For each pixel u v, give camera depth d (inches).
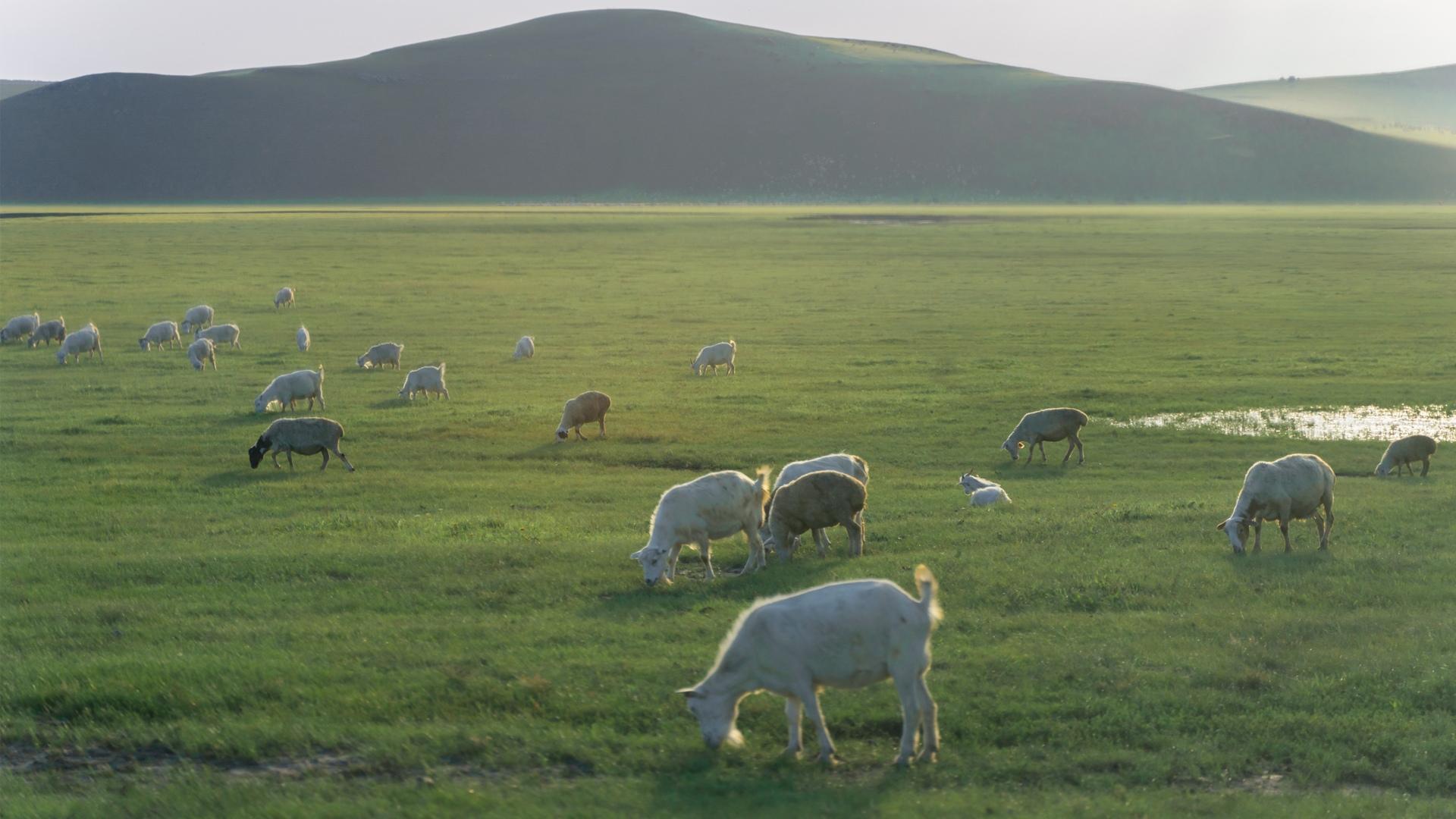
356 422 1298.0
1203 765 393.1
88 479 992.9
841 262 3727.9
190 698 451.5
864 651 386.3
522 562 676.1
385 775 393.1
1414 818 348.2
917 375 1643.7
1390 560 643.5
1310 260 3560.5
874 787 371.9
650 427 1270.9
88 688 458.3
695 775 386.3
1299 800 366.6
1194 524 759.1
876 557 670.5
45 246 4106.8
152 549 732.7
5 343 2009.1
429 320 2333.9
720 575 661.9
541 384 1605.6
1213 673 469.1
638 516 842.2
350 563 676.7
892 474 1045.2
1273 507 660.1
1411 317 2212.1
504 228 5541.3
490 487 966.4
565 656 503.5
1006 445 1115.9
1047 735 420.2
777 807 355.6
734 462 1099.3
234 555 697.0
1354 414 1327.5
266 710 446.3
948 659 493.4
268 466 1063.6
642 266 3567.9
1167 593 589.3
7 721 434.6
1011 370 1675.7
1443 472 1012.5
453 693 457.1
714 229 5536.4
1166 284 2915.8
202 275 3196.4
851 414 1343.5
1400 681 458.6
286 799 367.2
